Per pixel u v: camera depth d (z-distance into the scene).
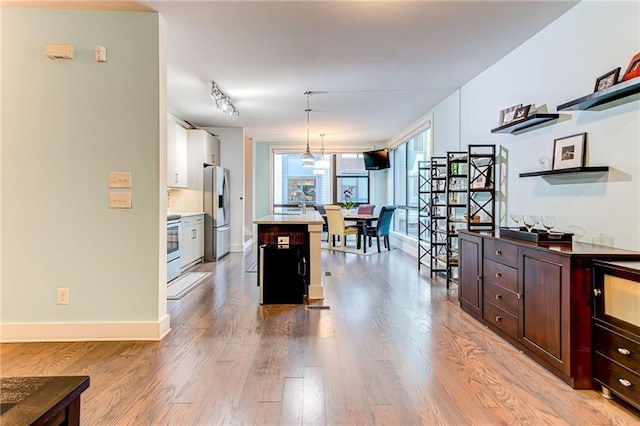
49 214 2.79
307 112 5.94
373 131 7.68
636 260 2.02
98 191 2.81
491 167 3.90
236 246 7.35
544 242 2.50
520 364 2.39
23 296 2.79
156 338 2.81
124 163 2.81
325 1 2.63
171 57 3.62
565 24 2.80
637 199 2.20
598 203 2.49
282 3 2.65
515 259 2.64
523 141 3.38
